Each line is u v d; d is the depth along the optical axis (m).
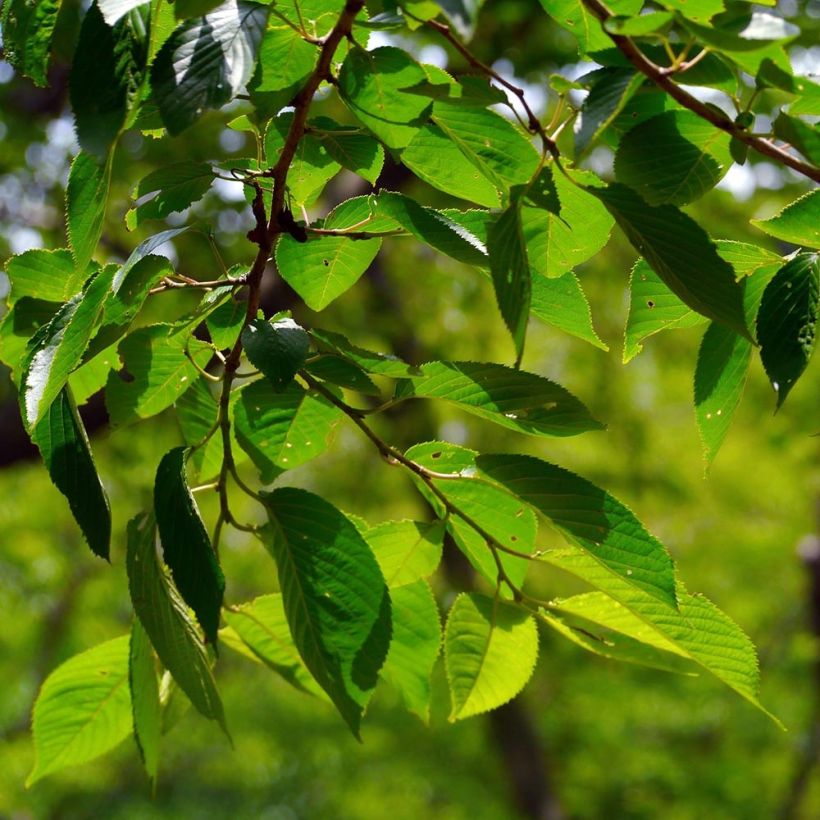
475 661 1.73
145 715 1.66
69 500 1.62
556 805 9.70
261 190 1.64
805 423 7.95
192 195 1.65
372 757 12.01
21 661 11.12
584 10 1.60
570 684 11.27
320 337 1.64
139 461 6.60
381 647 1.63
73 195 1.57
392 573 1.72
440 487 1.69
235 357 1.66
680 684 10.91
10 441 3.70
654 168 1.63
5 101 5.66
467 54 1.56
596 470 8.96
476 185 1.66
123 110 1.54
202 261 5.18
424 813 12.46
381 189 1.66
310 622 1.64
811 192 1.65
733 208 6.77
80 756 1.77
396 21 1.56
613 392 8.63
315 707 11.87
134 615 1.66
